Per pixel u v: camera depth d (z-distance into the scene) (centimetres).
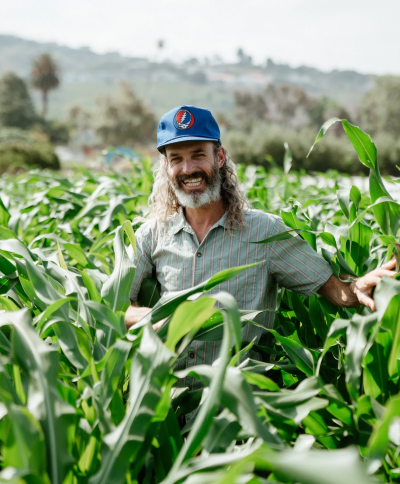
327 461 76
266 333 203
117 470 107
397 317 138
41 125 9194
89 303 140
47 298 152
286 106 11944
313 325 199
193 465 100
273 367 163
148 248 215
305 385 128
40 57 9706
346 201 200
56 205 415
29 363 122
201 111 199
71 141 10475
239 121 11625
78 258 234
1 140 4656
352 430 132
